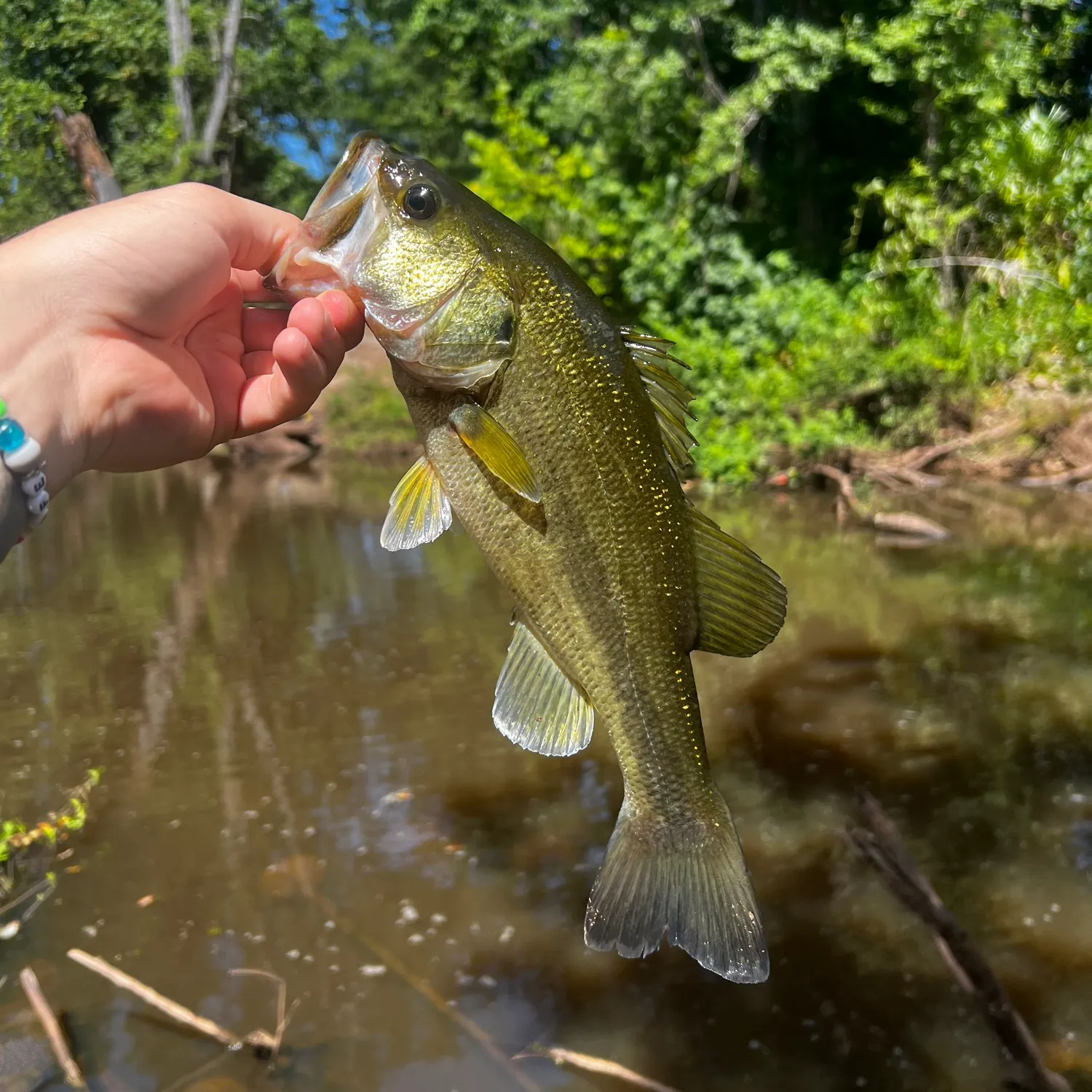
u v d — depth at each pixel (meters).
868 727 0.85
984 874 0.63
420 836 0.70
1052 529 1.54
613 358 0.35
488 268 0.34
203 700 0.96
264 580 1.41
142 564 1.54
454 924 0.61
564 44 2.90
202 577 1.45
